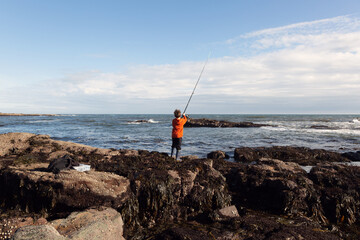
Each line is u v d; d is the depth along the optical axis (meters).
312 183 6.12
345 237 4.45
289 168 7.19
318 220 5.30
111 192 4.49
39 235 2.87
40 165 5.74
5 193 4.95
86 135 23.47
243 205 5.84
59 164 4.99
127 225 4.56
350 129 29.12
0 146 7.54
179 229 4.12
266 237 3.87
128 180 4.99
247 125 38.66
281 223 4.64
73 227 3.62
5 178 4.97
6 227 3.59
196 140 19.58
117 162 6.38
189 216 5.11
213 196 5.42
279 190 5.69
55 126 37.44
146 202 4.86
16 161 5.87
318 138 20.28
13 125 39.38
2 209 4.65
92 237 3.41
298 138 20.44
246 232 4.09
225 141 18.91
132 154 7.68
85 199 4.38
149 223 4.71
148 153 7.96
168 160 6.87
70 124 43.53
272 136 22.16
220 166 8.01
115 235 3.80
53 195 4.38
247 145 16.83
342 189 5.84
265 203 5.82
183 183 5.36
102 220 3.81
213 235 3.98
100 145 16.70
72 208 4.39
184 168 6.05
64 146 8.05
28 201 4.59
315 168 6.97
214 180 5.85
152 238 4.05
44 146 7.69
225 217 4.84
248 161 11.57
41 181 4.53
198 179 5.71
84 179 4.47
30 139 8.26
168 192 5.07
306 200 5.55
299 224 4.79
